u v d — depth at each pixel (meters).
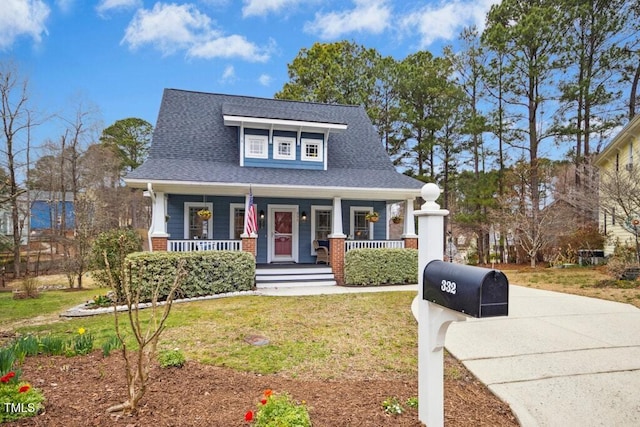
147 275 8.55
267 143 13.02
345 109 16.80
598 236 16.66
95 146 27.42
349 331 5.76
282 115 13.11
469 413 3.24
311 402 3.18
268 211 13.52
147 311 7.51
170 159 12.05
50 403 2.86
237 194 12.54
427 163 23.75
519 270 15.70
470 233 23.02
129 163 36.88
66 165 24.75
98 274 9.99
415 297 8.82
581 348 4.96
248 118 12.32
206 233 12.80
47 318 7.88
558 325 6.08
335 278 11.56
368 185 12.17
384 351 4.82
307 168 13.33
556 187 19.48
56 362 3.86
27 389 2.74
